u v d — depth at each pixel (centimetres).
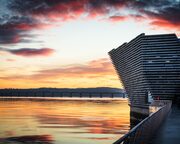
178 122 3194
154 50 16725
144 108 15888
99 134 13538
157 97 16838
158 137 2002
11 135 13112
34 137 12556
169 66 16838
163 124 2956
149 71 16838
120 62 19912
